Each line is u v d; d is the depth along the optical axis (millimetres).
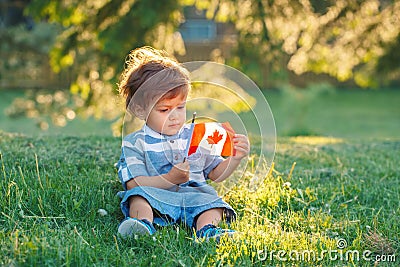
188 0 9539
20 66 19359
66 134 6734
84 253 3053
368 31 10383
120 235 3420
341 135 14203
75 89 10352
